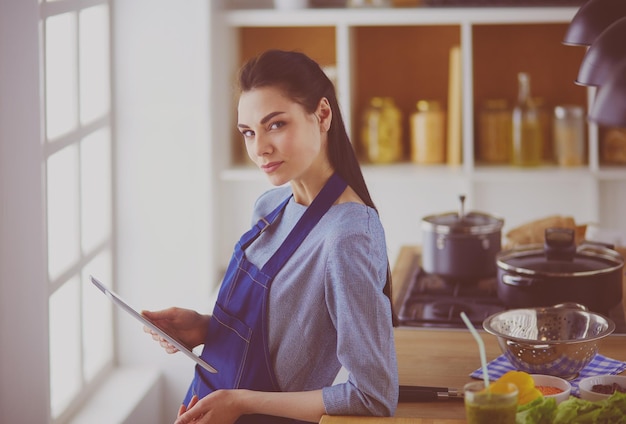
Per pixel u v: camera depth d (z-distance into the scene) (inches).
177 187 163.5
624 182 176.9
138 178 163.5
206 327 95.9
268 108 80.9
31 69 121.4
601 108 76.4
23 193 123.6
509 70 188.9
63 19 139.0
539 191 178.4
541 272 102.5
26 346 126.4
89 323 154.7
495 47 188.7
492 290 118.3
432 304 114.0
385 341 77.9
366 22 171.2
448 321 107.1
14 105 122.2
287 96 81.0
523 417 68.9
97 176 158.7
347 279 78.0
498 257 109.3
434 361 95.1
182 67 160.7
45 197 124.3
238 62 187.2
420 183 178.7
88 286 152.6
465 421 76.4
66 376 141.4
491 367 92.3
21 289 125.5
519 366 86.8
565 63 187.3
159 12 159.3
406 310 111.9
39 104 122.0
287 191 94.0
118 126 162.6
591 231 142.8
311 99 82.1
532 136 175.9
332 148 85.6
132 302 165.8
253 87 81.5
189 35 159.9
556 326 92.0
